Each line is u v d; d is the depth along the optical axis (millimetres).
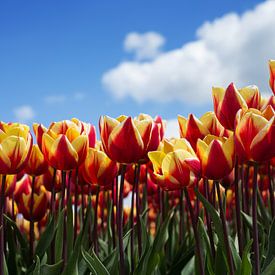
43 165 934
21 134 708
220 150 599
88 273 780
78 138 741
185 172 617
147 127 661
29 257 964
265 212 979
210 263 696
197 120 753
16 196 1164
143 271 704
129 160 644
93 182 820
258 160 575
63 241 782
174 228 1104
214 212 614
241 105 681
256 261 589
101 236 1182
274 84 748
